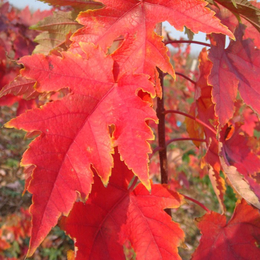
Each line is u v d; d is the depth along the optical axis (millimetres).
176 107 1294
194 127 410
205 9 240
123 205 282
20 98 597
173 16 248
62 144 219
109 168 225
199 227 302
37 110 219
